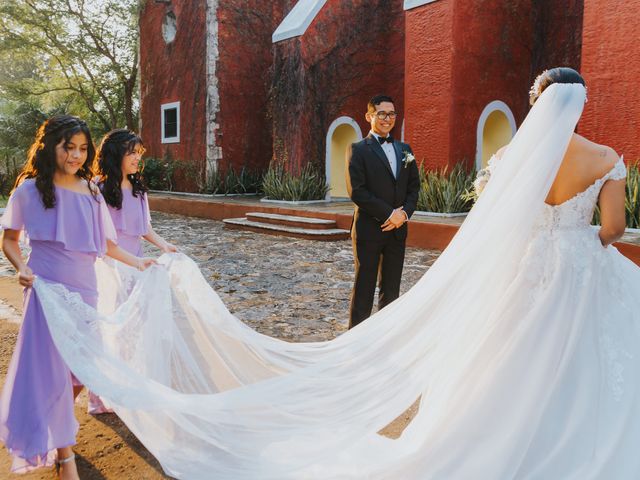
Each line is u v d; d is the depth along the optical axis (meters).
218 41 17.34
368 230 4.19
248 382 3.29
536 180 2.46
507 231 2.52
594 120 9.15
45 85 26.02
